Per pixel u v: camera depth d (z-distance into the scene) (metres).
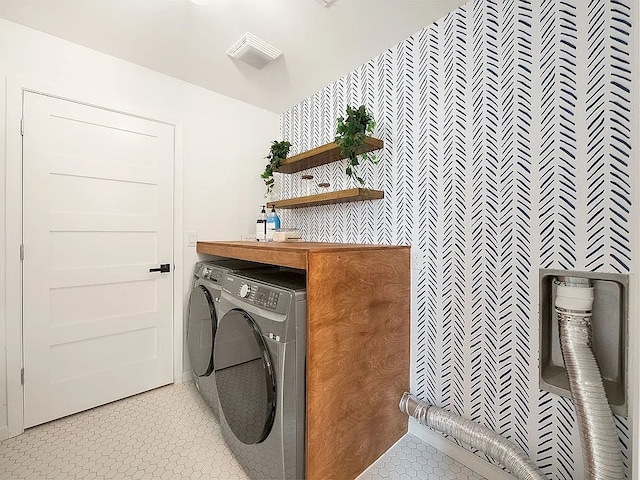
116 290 1.96
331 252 1.26
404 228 1.75
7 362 1.60
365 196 1.82
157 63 1.99
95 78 1.85
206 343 1.81
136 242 2.04
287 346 1.15
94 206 1.87
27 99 1.65
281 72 2.08
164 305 2.16
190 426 1.72
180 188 2.21
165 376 2.17
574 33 1.16
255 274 1.67
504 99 1.34
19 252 1.63
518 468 1.22
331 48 1.81
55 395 1.75
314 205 2.32
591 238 1.13
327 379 1.25
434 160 1.60
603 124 1.10
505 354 1.36
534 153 1.26
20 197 1.63
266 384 1.18
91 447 1.54
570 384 1.12
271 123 2.73
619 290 1.13
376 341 1.48
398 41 1.75
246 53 1.85
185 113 2.23
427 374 1.64
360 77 2.00
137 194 2.03
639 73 0.80
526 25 1.28
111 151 1.93
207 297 1.85
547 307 1.29
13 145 1.61
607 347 1.16
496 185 1.37
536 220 1.26
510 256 1.34
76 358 1.82
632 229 1.01
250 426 1.29
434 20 1.58
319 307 1.22
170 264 2.18
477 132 1.43
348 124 1.72
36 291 1.69
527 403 1.29
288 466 1.16
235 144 2.50
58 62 1.73
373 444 1.48
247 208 2.58
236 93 2.39
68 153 1.78
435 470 1.45
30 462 1.43
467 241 1.48
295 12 1.53
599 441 1.02
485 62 1.40
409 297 1.70
